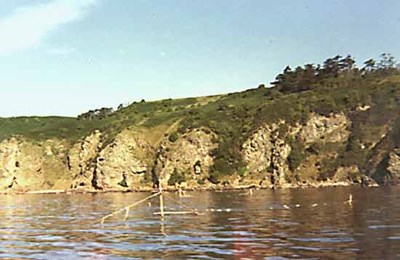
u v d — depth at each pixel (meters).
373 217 80.88
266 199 132.00
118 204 135.50
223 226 76.38
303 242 57.91
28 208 132.00
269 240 60.50
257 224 77.38
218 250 54.69
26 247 61.59
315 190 166.00
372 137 198.50
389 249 52.19
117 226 81.00
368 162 190.88
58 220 96.31
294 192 159.00
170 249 56.19
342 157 198.00
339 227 70.06
